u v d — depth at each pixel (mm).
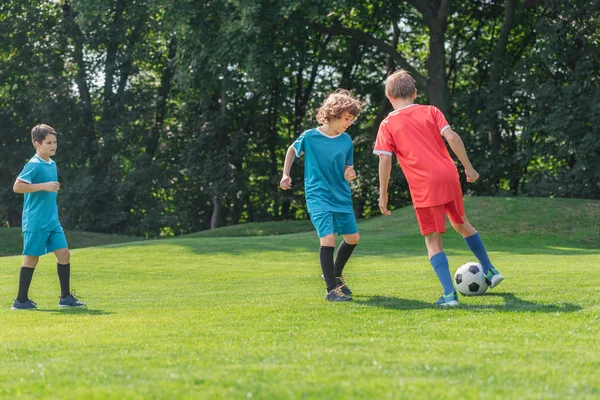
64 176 31000
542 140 26656
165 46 32344
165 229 34031
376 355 3730
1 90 31672
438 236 6160
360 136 29859
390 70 28016
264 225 27828
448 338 4309
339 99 6629
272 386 3014
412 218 22859
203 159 31531
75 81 30406
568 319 4957
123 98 30953
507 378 3172
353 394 2867
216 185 30547
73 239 27578
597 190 25656
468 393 2865
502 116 27359
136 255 15625
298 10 23719
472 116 27953
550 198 23547
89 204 30188
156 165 30969
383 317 5277
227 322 5270
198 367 3494
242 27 22469
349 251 6883
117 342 4445
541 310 5418
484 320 4961
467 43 29641
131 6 28359
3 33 30578
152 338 4566
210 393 2896
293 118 33031
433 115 6152
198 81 25203
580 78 25484
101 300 8102
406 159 6152
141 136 31766
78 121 31109
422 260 13461
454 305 5832
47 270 13094
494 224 21250
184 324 5250
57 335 4977
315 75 31875
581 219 21516
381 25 29750
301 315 5516
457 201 6125
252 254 15648
